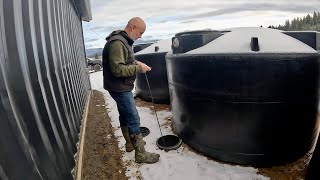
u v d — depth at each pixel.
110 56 2.53
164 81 5.42
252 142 2.67
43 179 1.79
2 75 1.50
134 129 2.94
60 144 2.38
